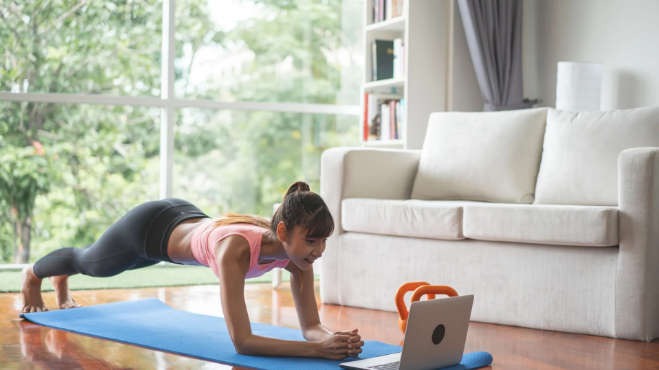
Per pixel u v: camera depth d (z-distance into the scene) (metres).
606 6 4.02
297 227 1.98
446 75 4.50
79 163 4.41
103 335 2.41
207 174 4.64
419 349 1.90
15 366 2.04
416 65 4.43
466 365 2.06
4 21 4.25
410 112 4.43
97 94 4.42
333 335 2.10
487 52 4.30
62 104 4.36
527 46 4.54
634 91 3.87
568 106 3.78
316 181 4.88
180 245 2.41
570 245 2.71
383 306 3.17
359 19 4.98
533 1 4.52
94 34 4.43
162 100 4.50
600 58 4.06
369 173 3.47
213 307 3.07
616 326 2.59
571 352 2.37
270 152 4.78
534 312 2.78
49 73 4.34
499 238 2.83
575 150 3.21
